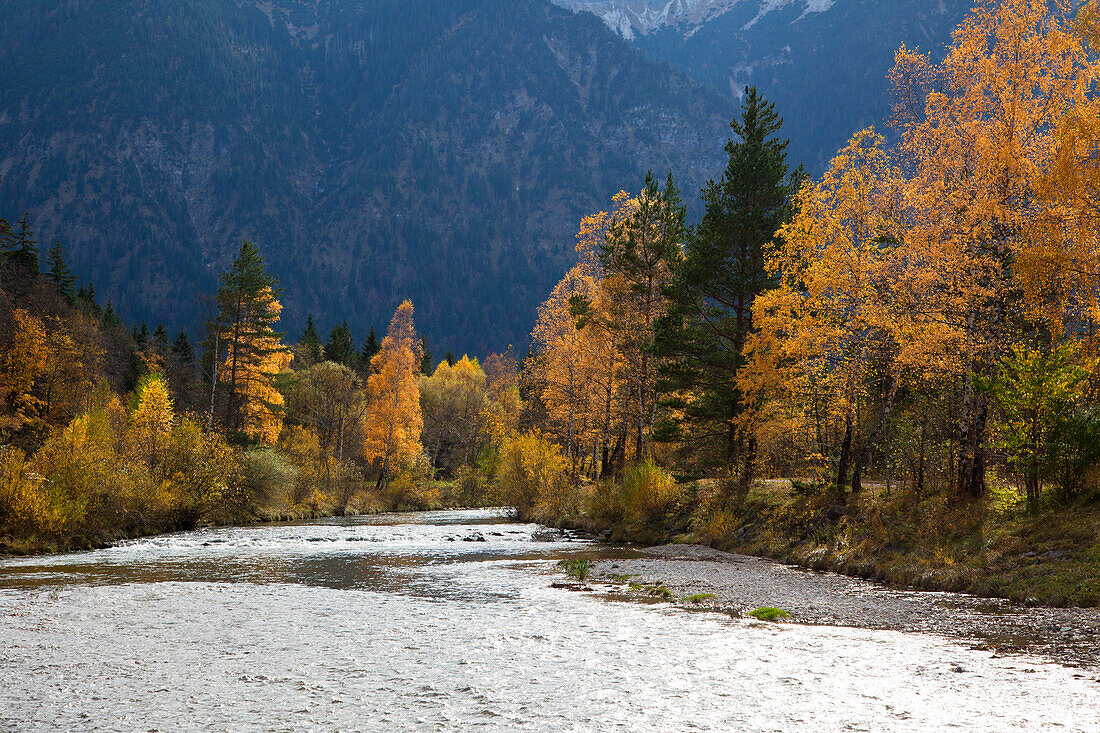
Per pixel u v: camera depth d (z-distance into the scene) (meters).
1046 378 16.70
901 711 7.48
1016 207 18.39
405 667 9.45
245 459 41.66
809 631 11.67
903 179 21.16
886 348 21.00
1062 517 15.99
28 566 20.83
